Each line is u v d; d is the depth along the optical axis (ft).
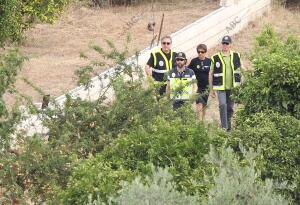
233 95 105.40
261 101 99.40
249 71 105.91
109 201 64.49
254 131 90.22
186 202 60.54
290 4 273.54
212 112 152.87
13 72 99.81
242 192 59.93
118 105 96.94
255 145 89.51
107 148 88.17
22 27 221.05
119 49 218.18
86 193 77.71
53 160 91.71
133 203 58.54
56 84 182.60
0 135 93.56
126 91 98.17
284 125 92.73
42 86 179.93
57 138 96.78
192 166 84.64
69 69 199.11
